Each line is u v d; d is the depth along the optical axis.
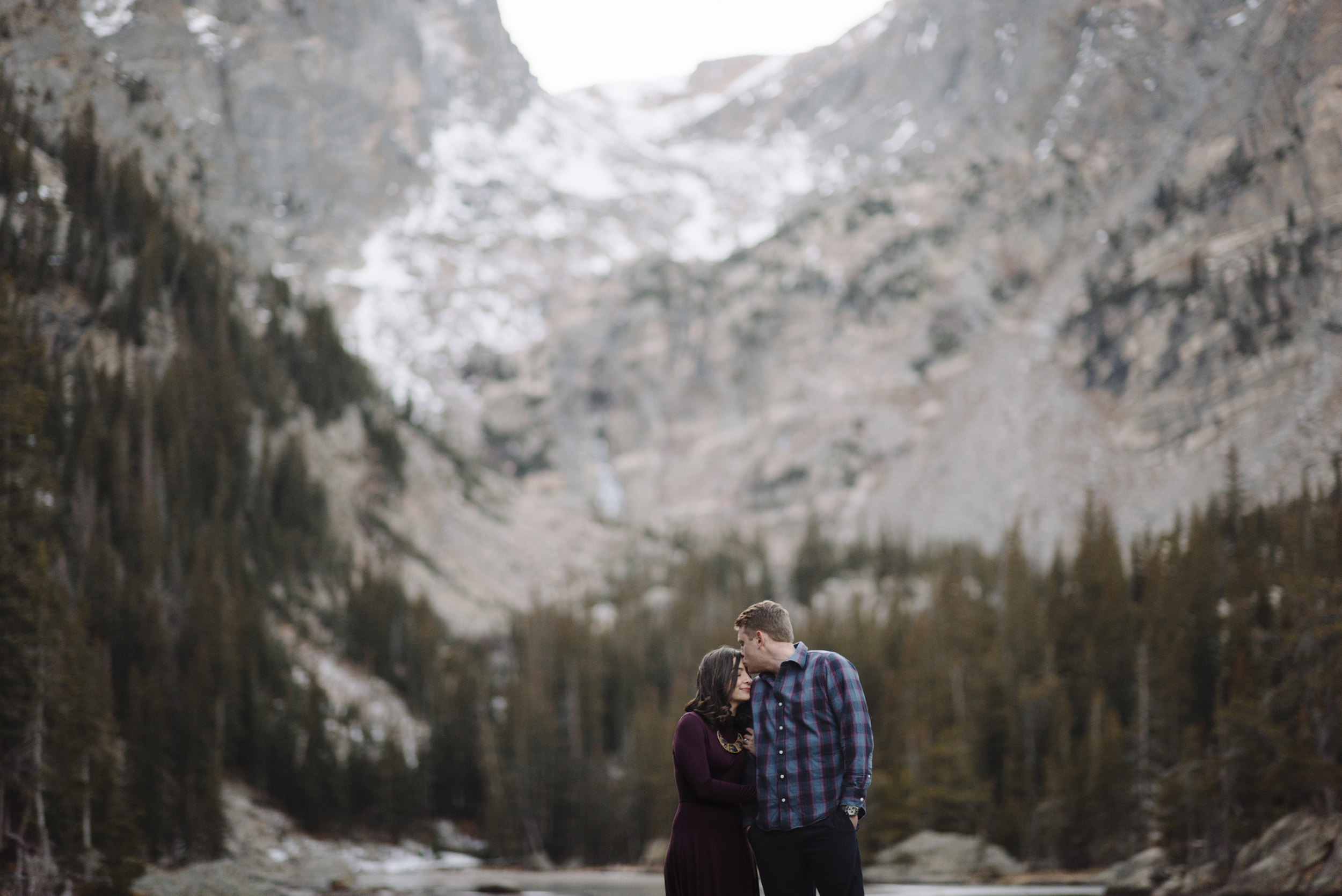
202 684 91.06
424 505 193.25
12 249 130.25
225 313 167.62
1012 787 86.56
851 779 8.17
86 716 52.12
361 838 97.19
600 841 104.88
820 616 143.38
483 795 110.12
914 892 55.19
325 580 146.25
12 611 45.22
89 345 131.62
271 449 157.50
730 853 8.68
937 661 109.69
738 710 9.05
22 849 42.16
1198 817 54.44
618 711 128.38
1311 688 50.47
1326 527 95.81
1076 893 52.88
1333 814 40.56
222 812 79.19
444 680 130.12
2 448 48.06
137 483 111.31
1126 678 92.94
